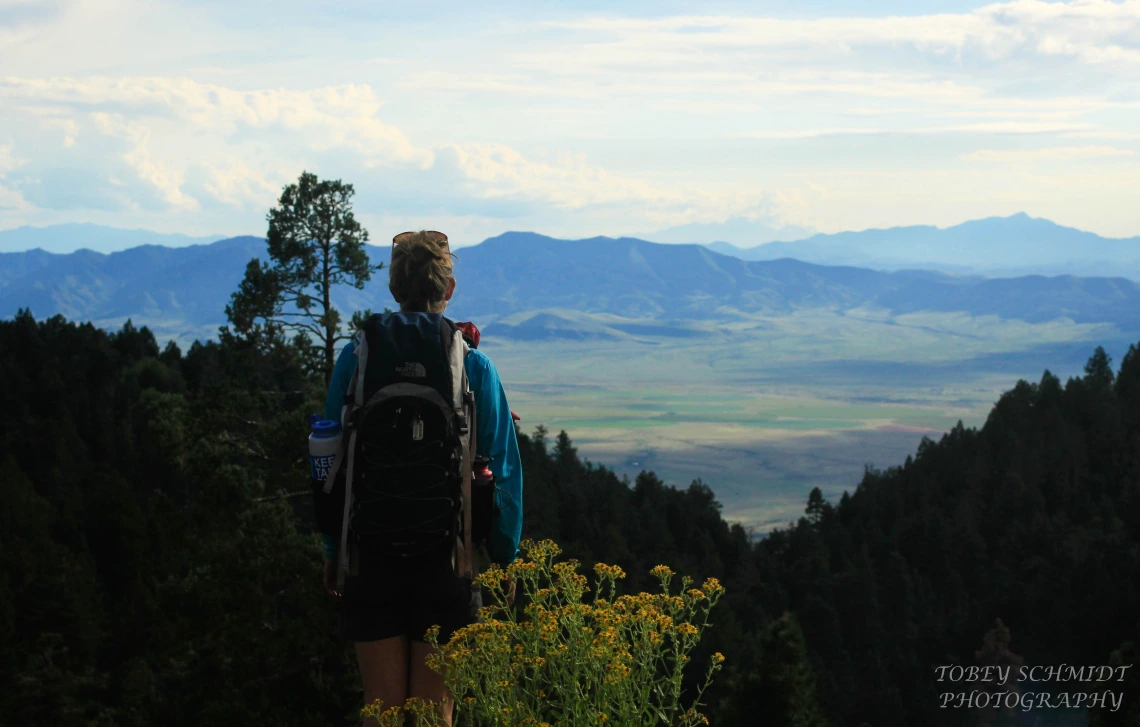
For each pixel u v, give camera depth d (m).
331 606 15.83
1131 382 179.88
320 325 19.09
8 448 85.94
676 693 2.46
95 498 71.81
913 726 79.00
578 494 102.50
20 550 50.34
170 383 107.50
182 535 16.48
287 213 19.62
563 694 2.50
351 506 2.72
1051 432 155.50
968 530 123.62
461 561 2.77
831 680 81.00
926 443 160.62
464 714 2.74
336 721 15.82
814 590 98.94
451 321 2.90
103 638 52.44
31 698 39.19
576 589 2.61
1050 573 94.69
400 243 3.05
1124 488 140.62
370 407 2.71
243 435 18.28
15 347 106.19
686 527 120.75
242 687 15.51
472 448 2.79
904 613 103.38
